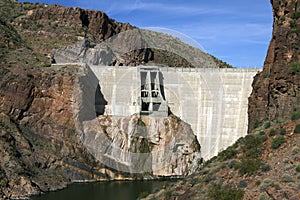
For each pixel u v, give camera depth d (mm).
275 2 69938
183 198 47781
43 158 91875
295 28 65688
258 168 44812
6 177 79938
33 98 100938
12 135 91562
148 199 54500
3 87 99062
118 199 76812
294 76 62656
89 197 78750
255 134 53406
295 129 47375
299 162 42125
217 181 46906
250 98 82125
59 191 84125
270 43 75312
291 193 38406
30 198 77500
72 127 100875
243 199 41094
